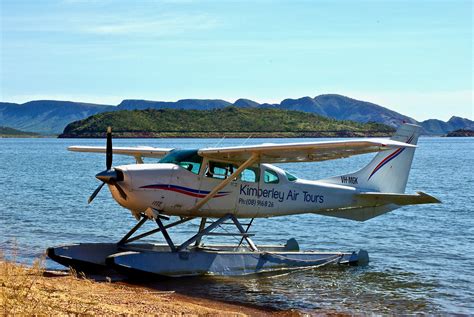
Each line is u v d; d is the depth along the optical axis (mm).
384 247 15203
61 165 54219
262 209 12531
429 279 11719
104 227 17625
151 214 11352
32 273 9883
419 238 16531
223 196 11969
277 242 15938
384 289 10875
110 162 11398
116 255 10695
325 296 10297
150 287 10453
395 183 14414
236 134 189250
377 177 14164
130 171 11078
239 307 9320
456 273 12258
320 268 12594
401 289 10891
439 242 15898
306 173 46719
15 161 62750
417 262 13352
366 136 192250
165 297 9602
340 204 13570
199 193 11641
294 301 9883
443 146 134875
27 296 7895
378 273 12211
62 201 23906
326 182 13625
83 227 17500
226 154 11609
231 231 17578
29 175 39688
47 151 99750
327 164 64688
